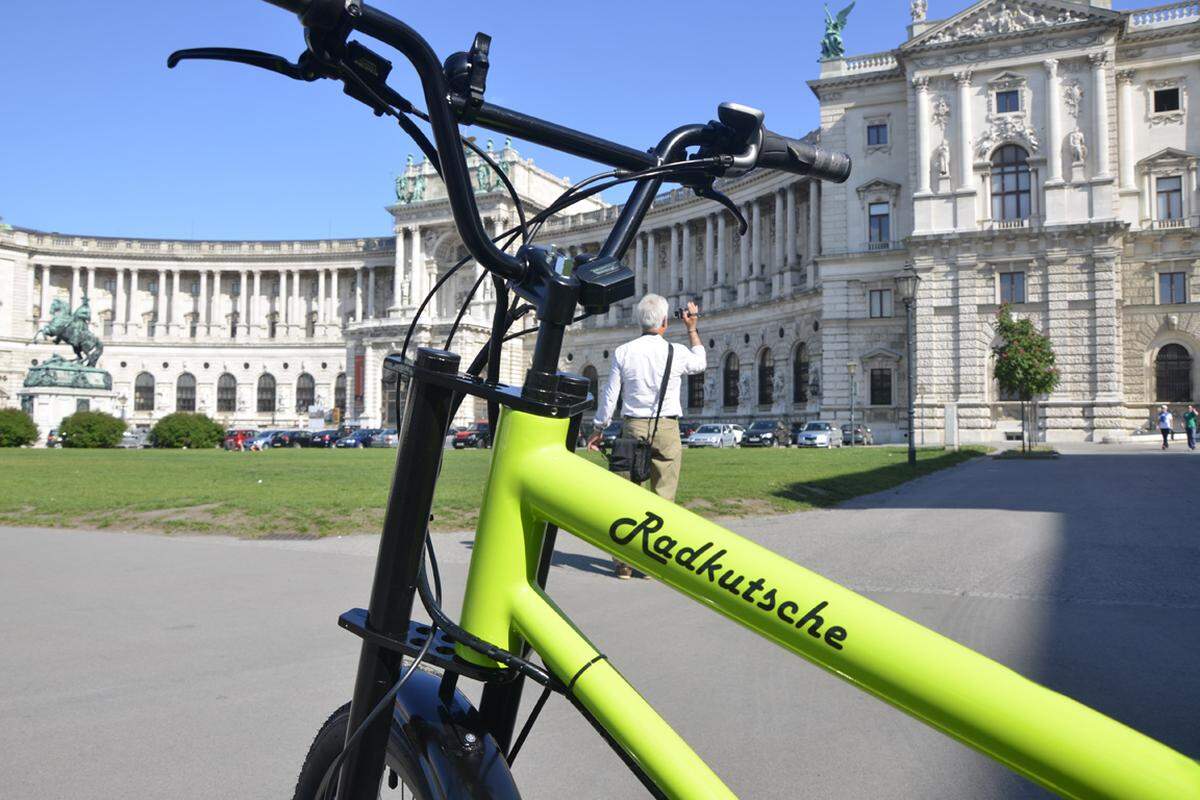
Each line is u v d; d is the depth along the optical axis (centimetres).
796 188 6756
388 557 164
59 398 6075
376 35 142
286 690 495
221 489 1783
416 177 9219
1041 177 5078
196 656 564
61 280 10075
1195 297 5100
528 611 153
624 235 174
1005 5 5144
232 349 10181
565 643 146
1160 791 92
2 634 623
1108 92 4972
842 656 117
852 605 120
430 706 165
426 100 147
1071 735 99
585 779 374
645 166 182
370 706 166
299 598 748
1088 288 4928
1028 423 4991
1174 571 842
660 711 455
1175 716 435
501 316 173
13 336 9531
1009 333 3984
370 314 9944
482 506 162
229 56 150
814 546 1017
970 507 1452
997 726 104
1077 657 543
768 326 6869
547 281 152
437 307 8994
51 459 3400
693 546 134
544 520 159
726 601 129
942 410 5200
